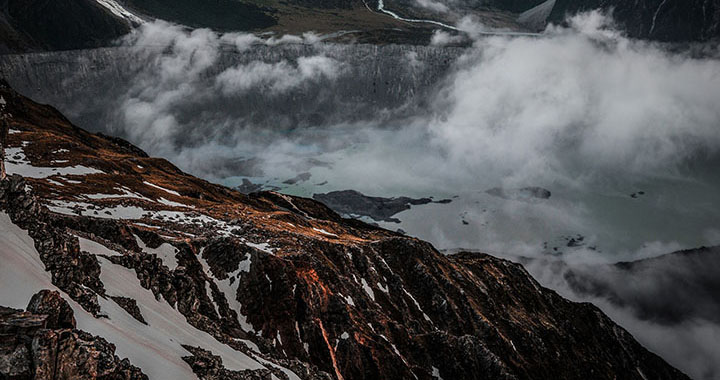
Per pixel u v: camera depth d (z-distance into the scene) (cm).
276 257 10044
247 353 6519
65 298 4325
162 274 6738
